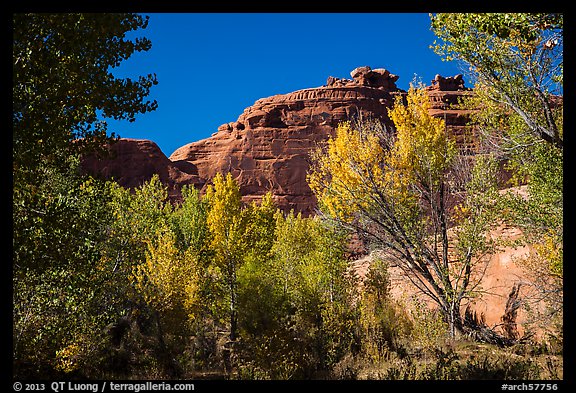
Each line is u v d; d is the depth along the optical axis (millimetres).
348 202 16562
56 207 7113
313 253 21453
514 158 13656
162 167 99562
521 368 10258
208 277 23141
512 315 15461
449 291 15328
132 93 8203
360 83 123312
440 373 10188
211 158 110750
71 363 12219
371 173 16406
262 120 111375
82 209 7852
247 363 14391
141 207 28766
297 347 14570
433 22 9180
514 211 12469
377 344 14336
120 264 18406
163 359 16797
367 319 15664
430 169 16078
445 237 16484
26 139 6535
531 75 9383
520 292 15555
